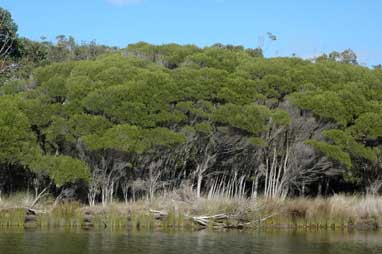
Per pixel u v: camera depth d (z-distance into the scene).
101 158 44.78
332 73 53.22
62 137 44.94
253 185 50.34
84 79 46.28
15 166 46.03
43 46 71.31
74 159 43.28
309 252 29.14
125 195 46.44
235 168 49.84
